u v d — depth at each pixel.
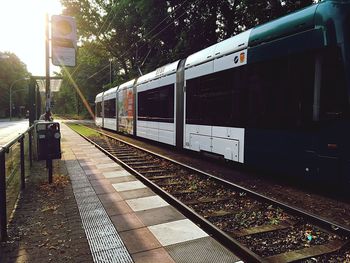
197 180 7.50
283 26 6.50
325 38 5.54
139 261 3.29
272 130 6.81
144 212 4.88
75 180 7.14
